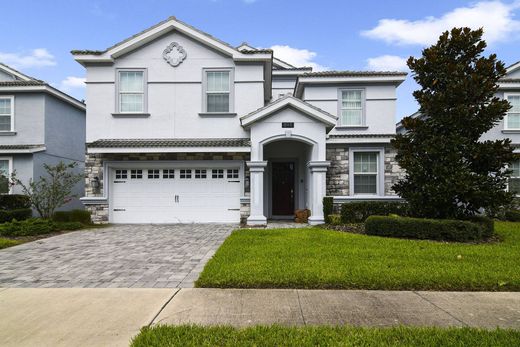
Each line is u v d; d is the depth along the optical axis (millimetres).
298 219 14062
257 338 3783
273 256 7309
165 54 14445
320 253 7566
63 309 4781
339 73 15859
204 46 14531
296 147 15609
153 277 6277
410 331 3947
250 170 13258
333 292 5414
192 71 14484
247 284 5699
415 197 10367
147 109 14398
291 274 5969
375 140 15008
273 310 4691
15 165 16156
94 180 14039
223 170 14234
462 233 9383
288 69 21078
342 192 15164
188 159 14086
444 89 10539
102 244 9453
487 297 5195
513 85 17547
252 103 14469
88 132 14328
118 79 14438
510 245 8742
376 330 3988
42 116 16703
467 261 6977
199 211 14156
